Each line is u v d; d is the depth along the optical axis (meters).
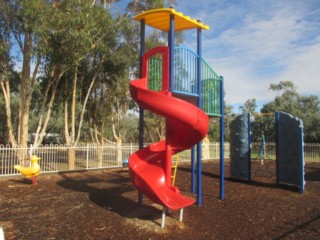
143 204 7.13
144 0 16.66
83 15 11.65
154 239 4.86
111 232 5.16
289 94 40.00
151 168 6.10
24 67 13.25
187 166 16.44
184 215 6.28
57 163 13.88
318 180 12.03
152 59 6.59
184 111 5.29
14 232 5.17
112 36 14.71
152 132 30.91
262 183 10.88
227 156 23.34
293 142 9.85
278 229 5.47
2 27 12.75
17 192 8.66
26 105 13.41
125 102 25.64
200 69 6.95
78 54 12.40
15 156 11.88
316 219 6.13
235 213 6.55
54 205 7.07
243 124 11.52
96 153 15.04
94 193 8.52
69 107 19.84
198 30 7.26
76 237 4.92
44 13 10.95
